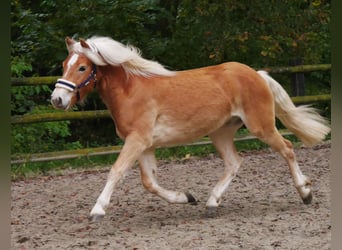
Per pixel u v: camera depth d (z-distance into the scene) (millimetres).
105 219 7434
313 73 14062
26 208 8141
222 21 12594
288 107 7590
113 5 12008
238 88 7238
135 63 6988
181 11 12719
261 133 7312
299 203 7812
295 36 12805
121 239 6500
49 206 8234
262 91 7309
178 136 7090
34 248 6297
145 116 6875
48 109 11703
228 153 7512
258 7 12555
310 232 6500
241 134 11789
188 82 7121
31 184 9578
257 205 7801
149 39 12594
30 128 11320
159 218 7387
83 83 6816
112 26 12148
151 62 7066
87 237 6648
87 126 13430
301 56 13156
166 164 10750
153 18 12555
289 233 6496
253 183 9102
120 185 9312
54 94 6715
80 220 7453
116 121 7000
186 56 13000
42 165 10492
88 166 10609
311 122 7633
